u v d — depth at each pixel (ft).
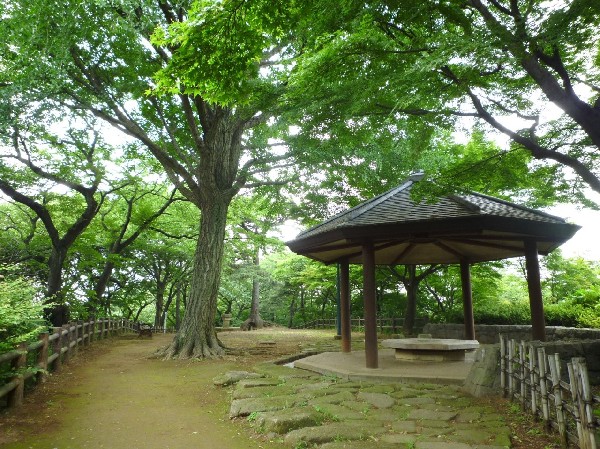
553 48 16.01
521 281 74.79
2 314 17.66
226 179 42.14
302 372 26.81
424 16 16.51
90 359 36.50
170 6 30.76
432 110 20.43
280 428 15.06
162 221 77.30
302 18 15.64
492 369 20.56
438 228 24.90
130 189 64.23
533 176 25.21
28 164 47.01
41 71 30.55
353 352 35.55
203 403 20.52
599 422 11.28
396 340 32.32
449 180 22.79
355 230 26.37
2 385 17.72
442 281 63.82
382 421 15.99
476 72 16.17
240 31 13.88
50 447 14.28
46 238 56.65
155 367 31.94
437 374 24.04
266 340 55.11
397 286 75.00
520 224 25.03
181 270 95.20
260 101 23.50
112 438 15.25
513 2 15.88
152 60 37.29
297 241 31.83
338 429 14.83
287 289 113.19
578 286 55.93
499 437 13.93
